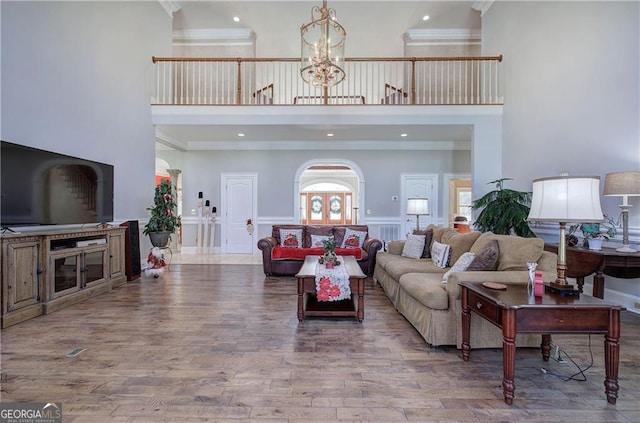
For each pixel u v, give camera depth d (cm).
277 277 528
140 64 568
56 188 371
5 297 298
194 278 520
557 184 205
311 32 737
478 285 232
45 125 371
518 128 538
